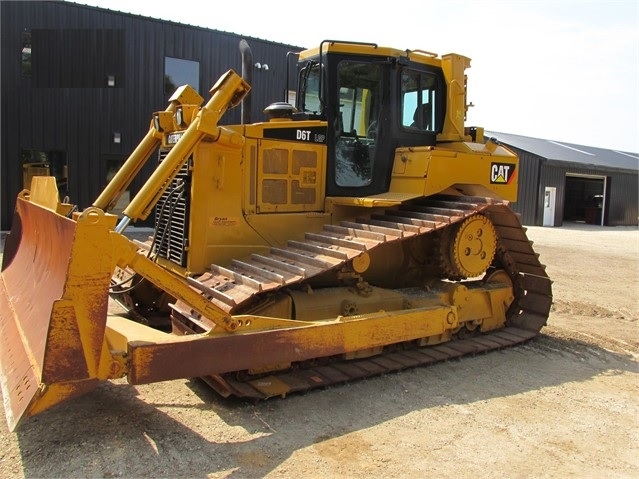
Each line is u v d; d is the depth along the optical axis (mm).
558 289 9789
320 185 5398
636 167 30469
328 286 5191
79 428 3746
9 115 13938
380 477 3295
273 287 4145
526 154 24109
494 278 6441
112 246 3295
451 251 5594
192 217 4746
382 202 4973
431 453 3623
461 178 5625
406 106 5742
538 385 4961
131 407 4105
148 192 4289
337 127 5422
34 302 3975
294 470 3334
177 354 3607
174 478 3195
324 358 4938
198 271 4805
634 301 8969
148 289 5703
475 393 4695
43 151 14352
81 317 3217
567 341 6398
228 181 4883
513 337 6148
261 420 3984
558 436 3961
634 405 4590
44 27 13953
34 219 4590
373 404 4355
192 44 15469
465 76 6207
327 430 3881
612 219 27797
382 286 6082
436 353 5445
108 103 14680
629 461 3635
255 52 16375
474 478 3336
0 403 4090
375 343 4715
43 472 3193
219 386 4207
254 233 5051
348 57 5355
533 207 24062
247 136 4945
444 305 5445
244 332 3955
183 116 4977
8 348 3859
